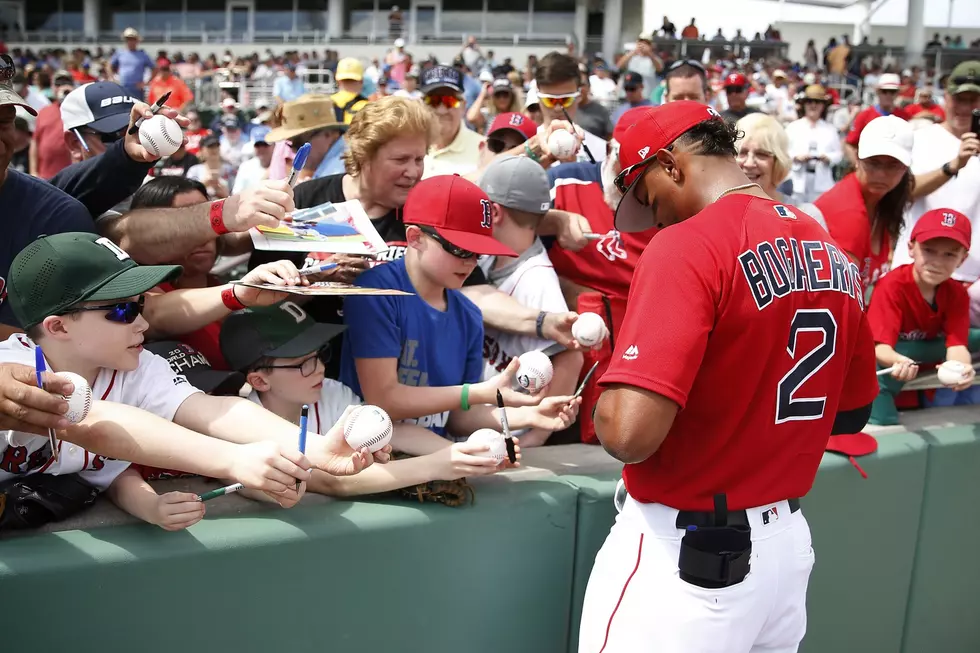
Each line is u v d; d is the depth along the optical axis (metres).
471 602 2.21
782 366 1.80
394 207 2.79
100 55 31.19
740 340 1.74
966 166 4.16
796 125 9.21
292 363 2.16
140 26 34.66
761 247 1.76
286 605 1.99
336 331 2.17
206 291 2.21
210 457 1.84
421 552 2.12
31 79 15.38
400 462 2.12
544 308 2.88
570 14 32.50
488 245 2.23
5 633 1.74
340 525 2.03
